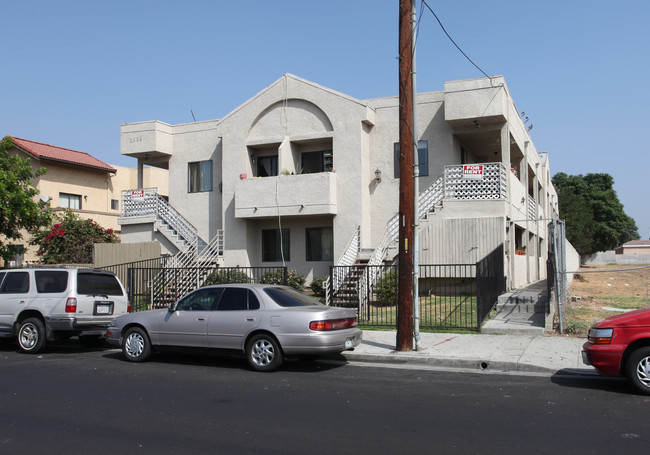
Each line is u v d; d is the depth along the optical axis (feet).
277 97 74.49
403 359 35.94
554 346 37.68
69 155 106.52
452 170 62.75
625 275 110.32
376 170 70.49
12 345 46.80
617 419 22.15
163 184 120.16
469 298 59.06
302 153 75.87
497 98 62.59
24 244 95.96
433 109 69.15
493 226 59.88
